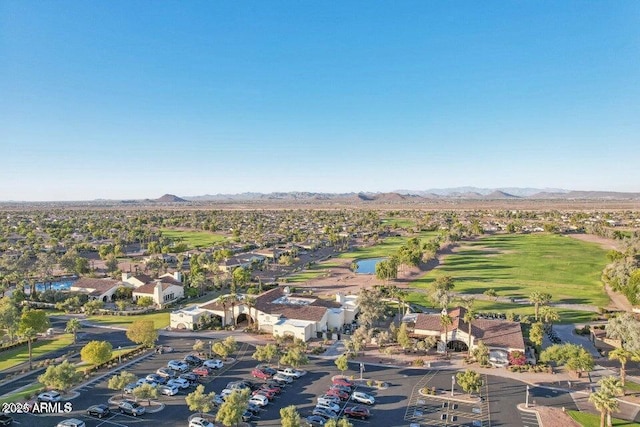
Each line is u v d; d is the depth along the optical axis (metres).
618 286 133.75
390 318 114.75
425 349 91.00
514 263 193.25
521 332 92.94
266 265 193.62
